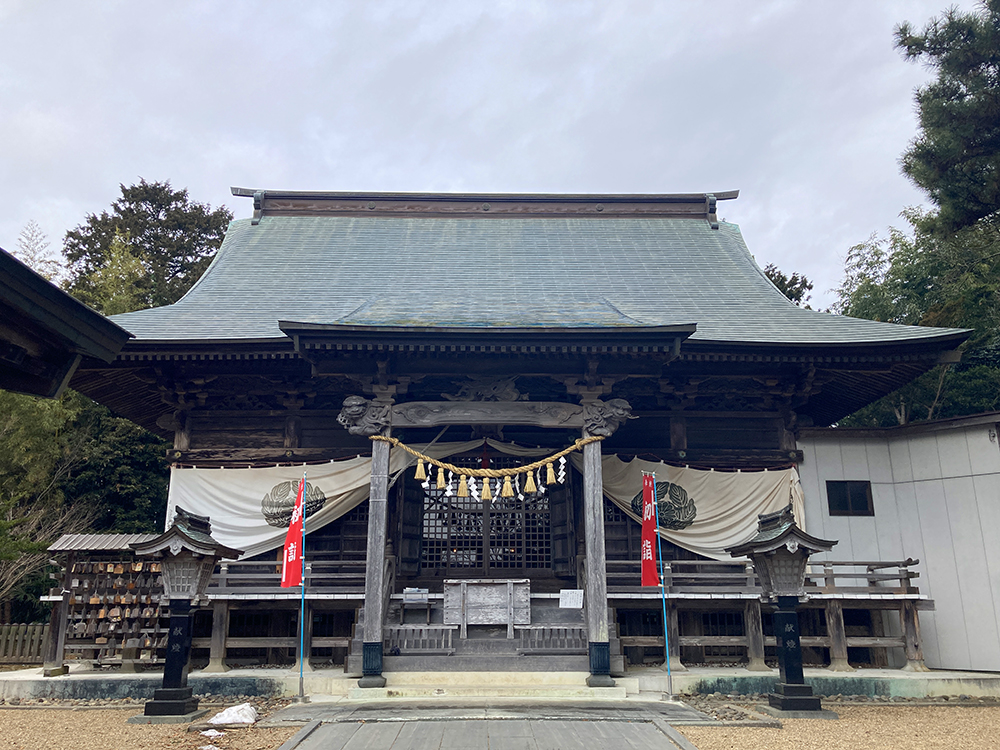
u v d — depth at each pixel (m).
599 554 11.96
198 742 8.20
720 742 8.18
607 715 9.43
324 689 11.60
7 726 9.34
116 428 25.52
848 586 14.40
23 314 5.28
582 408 12.91
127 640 12.63
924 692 12.05
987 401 21.78
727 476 15.09
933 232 18.56
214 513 14.60
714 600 13.51
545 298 16.28
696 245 21.11
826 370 15.42
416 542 14.80
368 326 11.87
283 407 15.69
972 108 16.97
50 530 22.22
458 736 8.21
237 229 21.86
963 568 14.53
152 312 15.77
